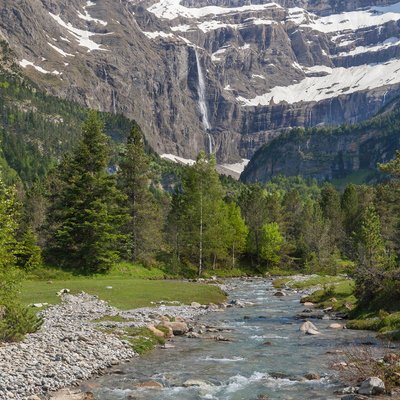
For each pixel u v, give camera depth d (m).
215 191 88.94
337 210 136.25
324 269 101.50
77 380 20.69
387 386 18.31
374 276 38.09
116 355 25.02
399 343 27.84
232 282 81.56
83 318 33.84
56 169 100.75
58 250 70.31
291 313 44.00
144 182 82.88
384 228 89.62
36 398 17.73
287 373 22.42
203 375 22.17
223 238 91.44
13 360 21.11
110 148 77.56
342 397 17.91
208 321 38.81
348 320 38.97
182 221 89.56
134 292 50.16
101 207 70.94
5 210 25.52
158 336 30.19
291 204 161.12
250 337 31.77
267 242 107.25
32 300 40.50
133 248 81.75
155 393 19.42
